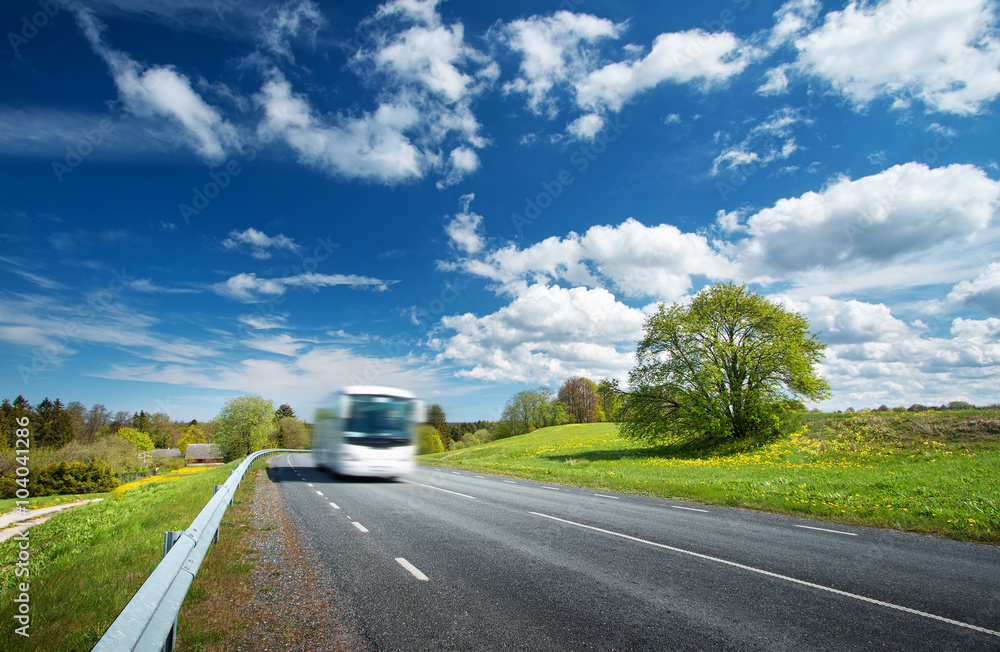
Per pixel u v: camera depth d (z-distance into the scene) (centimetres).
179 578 401
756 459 2509
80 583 510
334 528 895
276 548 737
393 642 394
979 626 429
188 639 390
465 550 717
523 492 1538
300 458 4175
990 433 2225
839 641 398
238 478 1307
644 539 800
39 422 6750
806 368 3039
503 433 9600
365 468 1709
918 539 807
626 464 2683
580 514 1071
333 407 1886
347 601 494
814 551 716
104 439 5228
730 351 3164
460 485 1756
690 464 2486
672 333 3384
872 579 572
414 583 556
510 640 398
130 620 276
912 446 2283
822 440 2736
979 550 724
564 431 7388
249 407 7506
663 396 3394
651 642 395
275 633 412
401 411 1798
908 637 406
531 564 638
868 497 1165
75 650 358
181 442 10381
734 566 630
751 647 386
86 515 1486
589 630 419
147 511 1169
